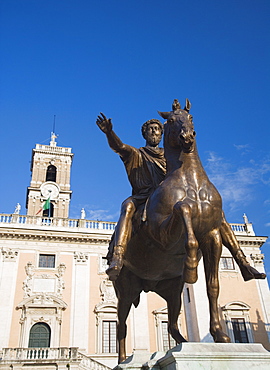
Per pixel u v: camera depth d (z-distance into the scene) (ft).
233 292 104.01
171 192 13.43
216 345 10.69
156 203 13.76
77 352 77.61
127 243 14.55
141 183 16.58
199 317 93.97
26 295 93.50
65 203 135.33
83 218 110.11
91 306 96.32
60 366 74.90
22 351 75.97
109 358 89.76
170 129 14.82
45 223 106.01
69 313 94.12
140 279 16.67
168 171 14.66
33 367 73.92
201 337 91.40
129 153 16.79
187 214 11.87
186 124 14.06
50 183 136.67
